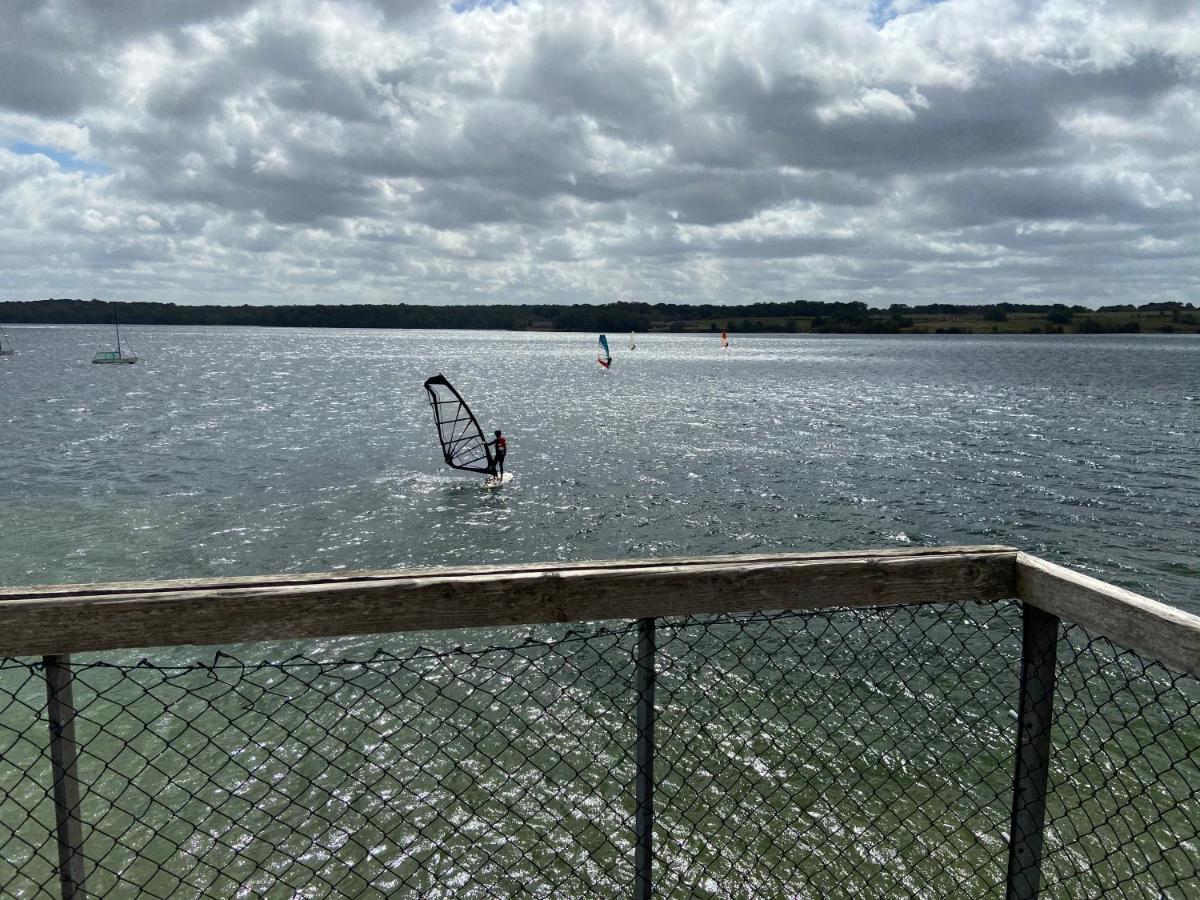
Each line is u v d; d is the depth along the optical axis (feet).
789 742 35.58
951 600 10.07
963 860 27.66
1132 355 608.60
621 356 559.79
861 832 29.48
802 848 28.68
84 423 172.24
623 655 44.62
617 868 27.94
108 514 88.84
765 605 9.66
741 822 30.17
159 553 74.08
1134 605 8.55
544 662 43.91
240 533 81.25
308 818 30.60
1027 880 10.49
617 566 9.38
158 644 8.45
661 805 31.32
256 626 8.61
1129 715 36.09
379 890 26.32
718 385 295.28
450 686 41.65
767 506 94.38
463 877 27.61
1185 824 28.09
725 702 39.01
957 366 438.81
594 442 147.54
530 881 27.32
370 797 32.12
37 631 8.22
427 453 134.21
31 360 426.10
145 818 30.45
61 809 8.55
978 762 33.86
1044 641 10.10
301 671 43.68
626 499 98.27
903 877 26.91
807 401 231.71
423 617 8.95
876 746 35.14
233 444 143.02
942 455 132.46
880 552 10.07
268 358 470.80
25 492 100.27
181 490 102.53
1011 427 171.12
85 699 40.27
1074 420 184.75
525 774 33.55
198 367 382.42
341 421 179.32
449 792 32.30
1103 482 109.19
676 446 142.61
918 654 44.29
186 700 40.11
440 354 549.54
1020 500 97.55
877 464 123.54
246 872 27.53
